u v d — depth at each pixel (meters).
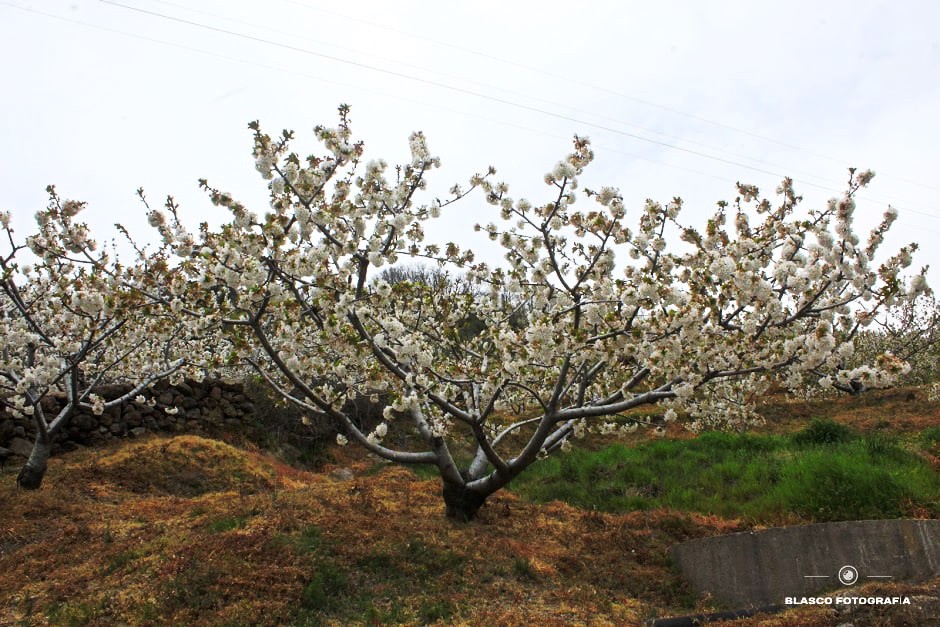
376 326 6.65
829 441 10.24
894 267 5.24
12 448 9.97
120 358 9.50
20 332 8.23
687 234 6.10
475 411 7.55
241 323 5.90
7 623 4.79
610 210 6.53
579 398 6.73
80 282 6.69
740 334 5.52
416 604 5.09
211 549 5.62
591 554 6.39
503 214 6.79
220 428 13.05
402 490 8.15
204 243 5.99
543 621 4.82
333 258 6.20
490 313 8.56
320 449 14.89
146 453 10.05
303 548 5.68
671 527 6.89
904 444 9.55
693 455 10.68
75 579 5.44
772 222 6.49
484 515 7.27
